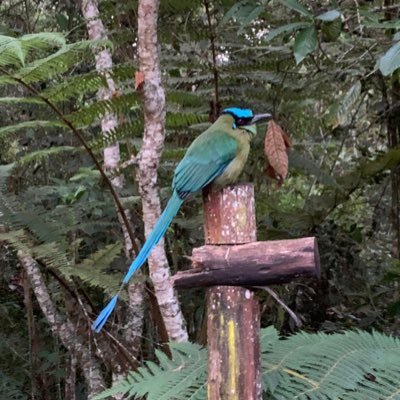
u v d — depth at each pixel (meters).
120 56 5.20
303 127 5.54
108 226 5.34
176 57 4.83
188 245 5.51
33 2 7.02
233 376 2.27
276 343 2.82
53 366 5.32
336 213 6.99
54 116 4.59
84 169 4.59
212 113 4.73
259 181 5.36
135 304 4.18
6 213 4.14
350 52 5.09
